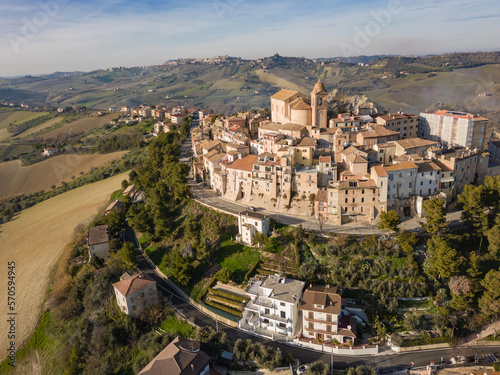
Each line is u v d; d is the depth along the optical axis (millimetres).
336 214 125750
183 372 82125
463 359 84938
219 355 92188
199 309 110000
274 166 139875
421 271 103125
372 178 123938
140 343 99688
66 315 117875
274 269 114938
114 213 156125
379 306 96750
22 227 183000
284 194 140125
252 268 116312
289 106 177375
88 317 112938
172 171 160250
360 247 110938
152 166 185750
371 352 89500
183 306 111750
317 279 108188
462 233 111438
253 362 89125
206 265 123812
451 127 153250
